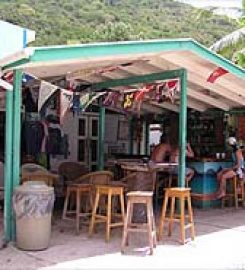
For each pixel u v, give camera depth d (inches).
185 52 277.6
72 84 309.9
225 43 580.1
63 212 301.7
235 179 386.3
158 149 367.2
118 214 267.6
